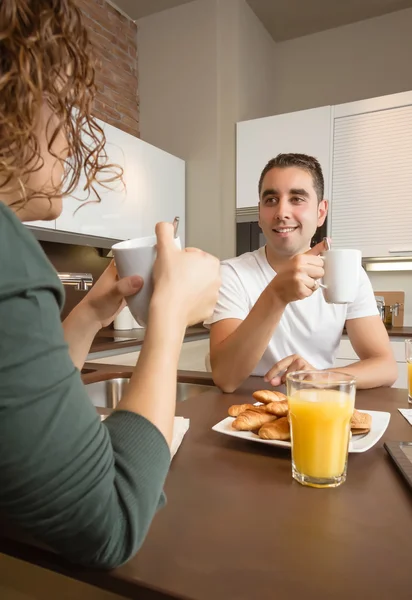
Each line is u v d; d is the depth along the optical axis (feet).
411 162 8.70
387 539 1.39
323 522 1.51
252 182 10.08
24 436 1.03
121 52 10.87
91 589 1.45
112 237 8.50
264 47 11.65
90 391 4.33
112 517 1.16
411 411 2.92
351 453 2.19
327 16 11.03
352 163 9.20
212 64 10.52
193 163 10.86
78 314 2.15
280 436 2.23
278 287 3.28
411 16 10.59
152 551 1.32
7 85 1.29
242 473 1.97
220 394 3.55
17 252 1.12
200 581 1.17
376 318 4.81
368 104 9.01
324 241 4.00
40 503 1.07
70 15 1.46
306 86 11.80
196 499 1.70
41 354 1.08
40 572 1.57
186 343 8.27
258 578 1.18
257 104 11.33
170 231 1.66
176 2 10.74
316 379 2.07
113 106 10.61
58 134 1.45
